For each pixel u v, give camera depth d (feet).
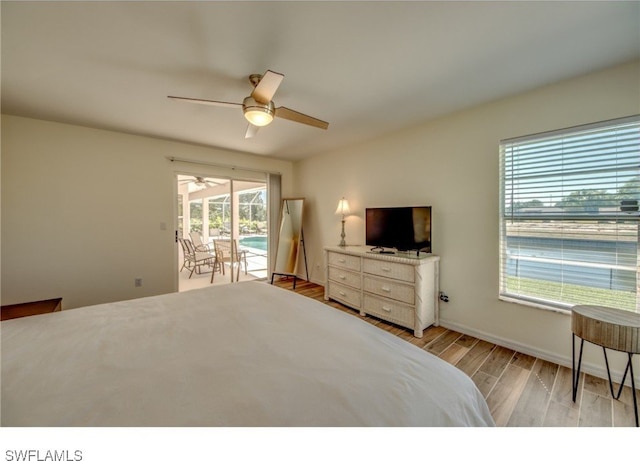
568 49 5.51
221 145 12.71
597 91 6.35
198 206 15.14
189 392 2.81
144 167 11.27
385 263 9.57
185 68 6.16
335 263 11.83
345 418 2.43
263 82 5.48
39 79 6.58
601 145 6.41
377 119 9.41
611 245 6.37
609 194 6.36
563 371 6.60
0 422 2.40
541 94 7.16
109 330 4.34
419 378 3.05
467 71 6.35
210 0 4.19
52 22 4.63
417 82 6.86
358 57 5.79
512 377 6.37
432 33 5.03
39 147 9.20
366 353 3.57
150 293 11.46
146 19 4.60
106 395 2.76
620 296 6.27
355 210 12.78
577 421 4.94
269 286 7.17
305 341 3.93
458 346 7.98
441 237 9.41
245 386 2.89
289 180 16.76
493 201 8.14
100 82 6.75
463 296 8.89
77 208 9.88
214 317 4.89
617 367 6.11
